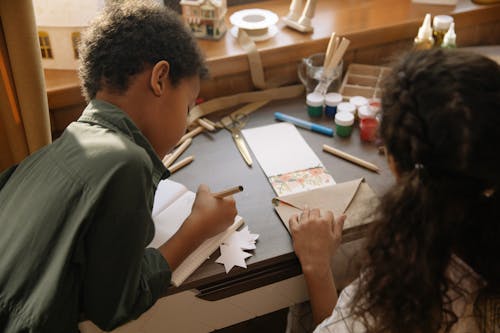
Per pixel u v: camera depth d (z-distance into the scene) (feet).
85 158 2.25
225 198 2.85
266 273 2.88
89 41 2.52
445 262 1.85
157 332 2.92
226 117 3.92
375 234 1.95
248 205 3.12
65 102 3.69
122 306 2.25
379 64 4.59
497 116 1.59
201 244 2.75
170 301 2.75
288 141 3.65
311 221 2.80
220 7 4.07
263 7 4.83
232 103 4.08
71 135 2.41
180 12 4.48
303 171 3.37
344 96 4.06
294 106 4.08
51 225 2.19
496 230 1.82
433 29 4.11
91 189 2.17
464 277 1.92
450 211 1.75
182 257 2.62
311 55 4.20
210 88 4.18
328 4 4.78
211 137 3.75
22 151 3.31
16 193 2.46
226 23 4.57
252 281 2.88
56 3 3.56
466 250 1.91
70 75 3.76
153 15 2.54
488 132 1.60
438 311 1.88
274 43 4.13
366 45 4.34
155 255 2.51
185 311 2.86
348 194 3.07
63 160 2.31
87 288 2.24
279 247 2.82
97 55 2.45
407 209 1.81
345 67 4.50
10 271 2.22
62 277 2.11
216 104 4.00
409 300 1.89
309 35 4.24
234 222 2.92
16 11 2.75
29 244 2.21
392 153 1.89
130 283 2.25
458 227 1.80
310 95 3.90
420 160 1.73
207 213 2.72
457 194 1.74
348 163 3.43
